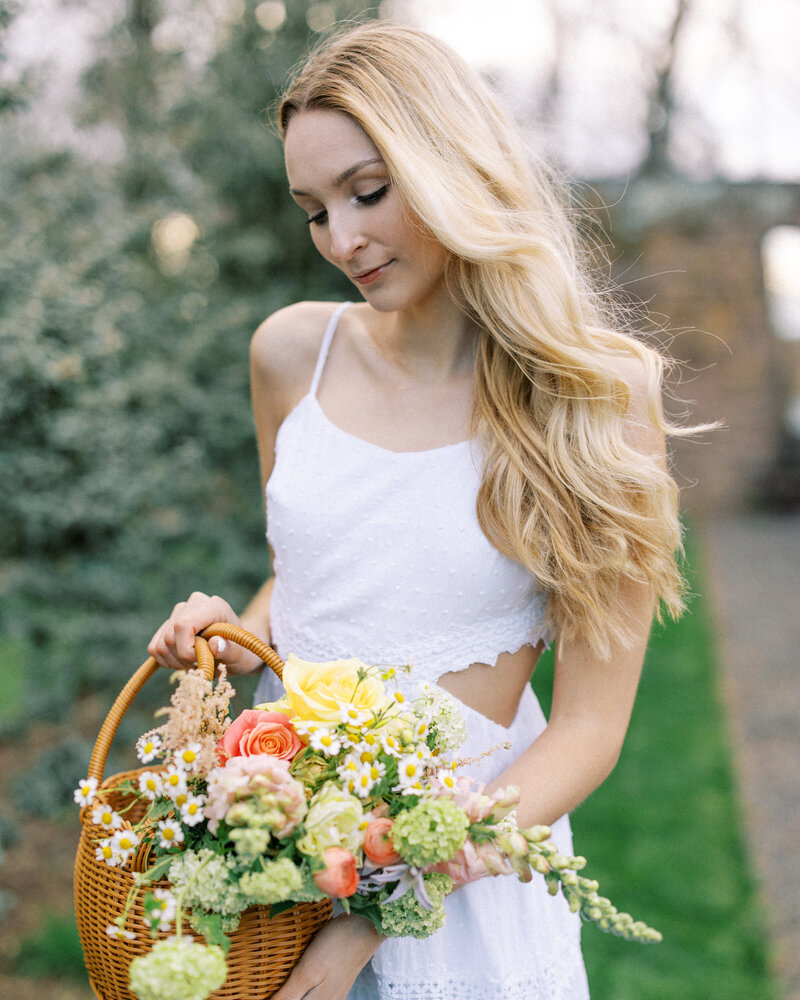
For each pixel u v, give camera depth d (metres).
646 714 5.19
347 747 1.11
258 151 5.76
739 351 11.43
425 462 1.47
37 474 3.80
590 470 1.42
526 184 1.49
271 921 1.14
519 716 1.58
